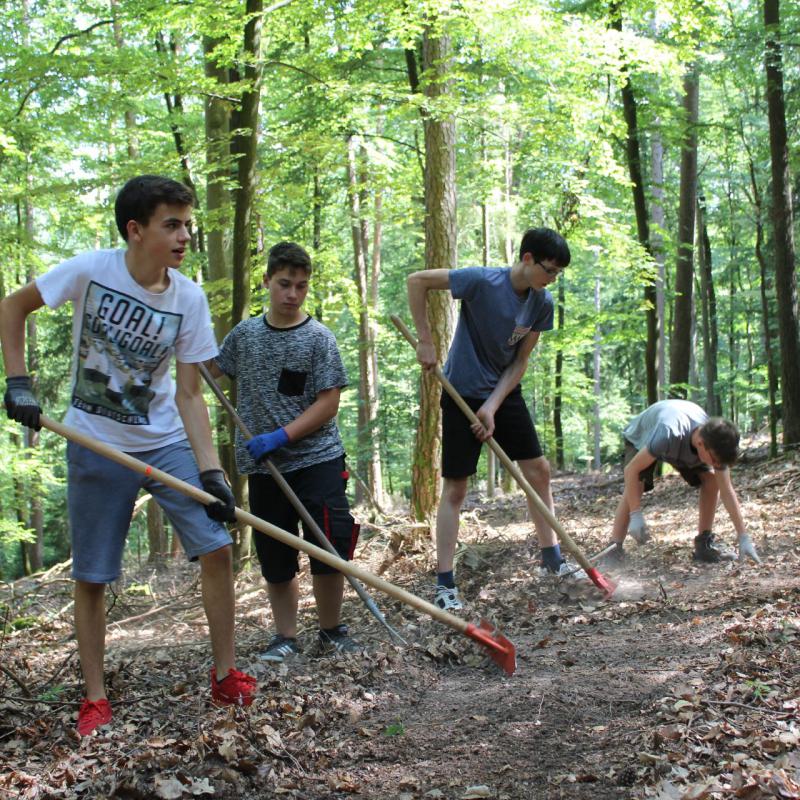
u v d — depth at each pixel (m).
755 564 5.62
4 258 12.70
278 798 2.89
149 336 3.42
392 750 3.21
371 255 24.64
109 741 3.27
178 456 3.58
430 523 8.67
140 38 11.16
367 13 8.88
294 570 4.71
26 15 13.98
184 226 3.38
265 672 4.21
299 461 4.59
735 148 16.58
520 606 5.29
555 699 3.52
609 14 11.43
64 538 22.89
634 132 12.70
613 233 11.64
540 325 5.36
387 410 13.88
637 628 4.54
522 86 10.17
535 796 2.77
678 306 16.20
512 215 16.45
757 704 3.19
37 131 11.37
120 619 7.42
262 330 4.66
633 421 6.20
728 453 5.44
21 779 2.97
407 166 13.30
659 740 2.96
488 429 5.23
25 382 3.34
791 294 11.28
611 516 9.91
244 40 8.16
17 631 6.96
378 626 5.20
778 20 10.96
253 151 8.16
